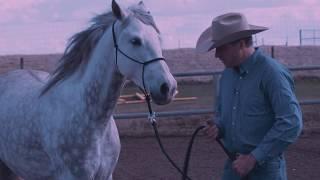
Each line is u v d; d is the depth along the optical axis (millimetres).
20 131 5164
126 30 4559
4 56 31953
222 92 4133
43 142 4965
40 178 5164
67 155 4812
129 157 9305
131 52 4512
